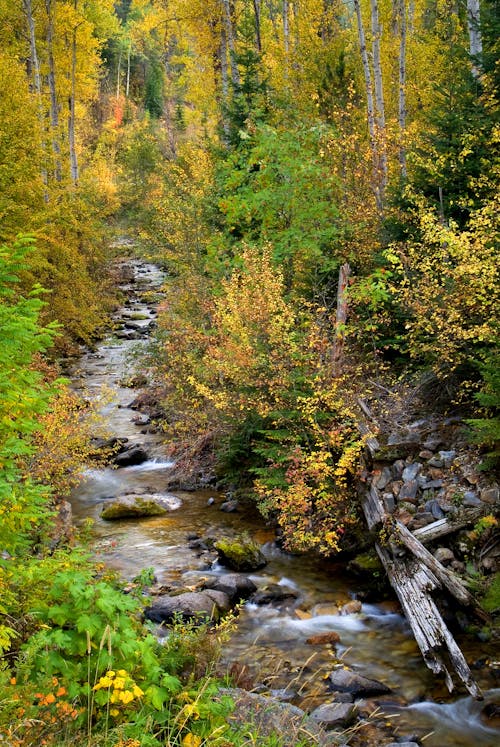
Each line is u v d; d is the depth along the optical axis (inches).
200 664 159.3
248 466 380.2
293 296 434.9
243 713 155.7
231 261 498.3
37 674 121.9
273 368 339.3
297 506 300.8
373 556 284.5
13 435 169.8
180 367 453.1
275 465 324.8
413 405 336.5
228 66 960.9
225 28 921.5
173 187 786.8
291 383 340.8
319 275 473.4
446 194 390.0
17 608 149.4
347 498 307.9
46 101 873.5
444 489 277.6
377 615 253.0
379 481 295.0
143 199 1497.3
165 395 512.1
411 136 494.9
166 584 275.4
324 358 359.9
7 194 577.0
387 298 354.9
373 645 231.0
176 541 327.3
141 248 947.3
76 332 759.1
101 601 122.1
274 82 789.2
